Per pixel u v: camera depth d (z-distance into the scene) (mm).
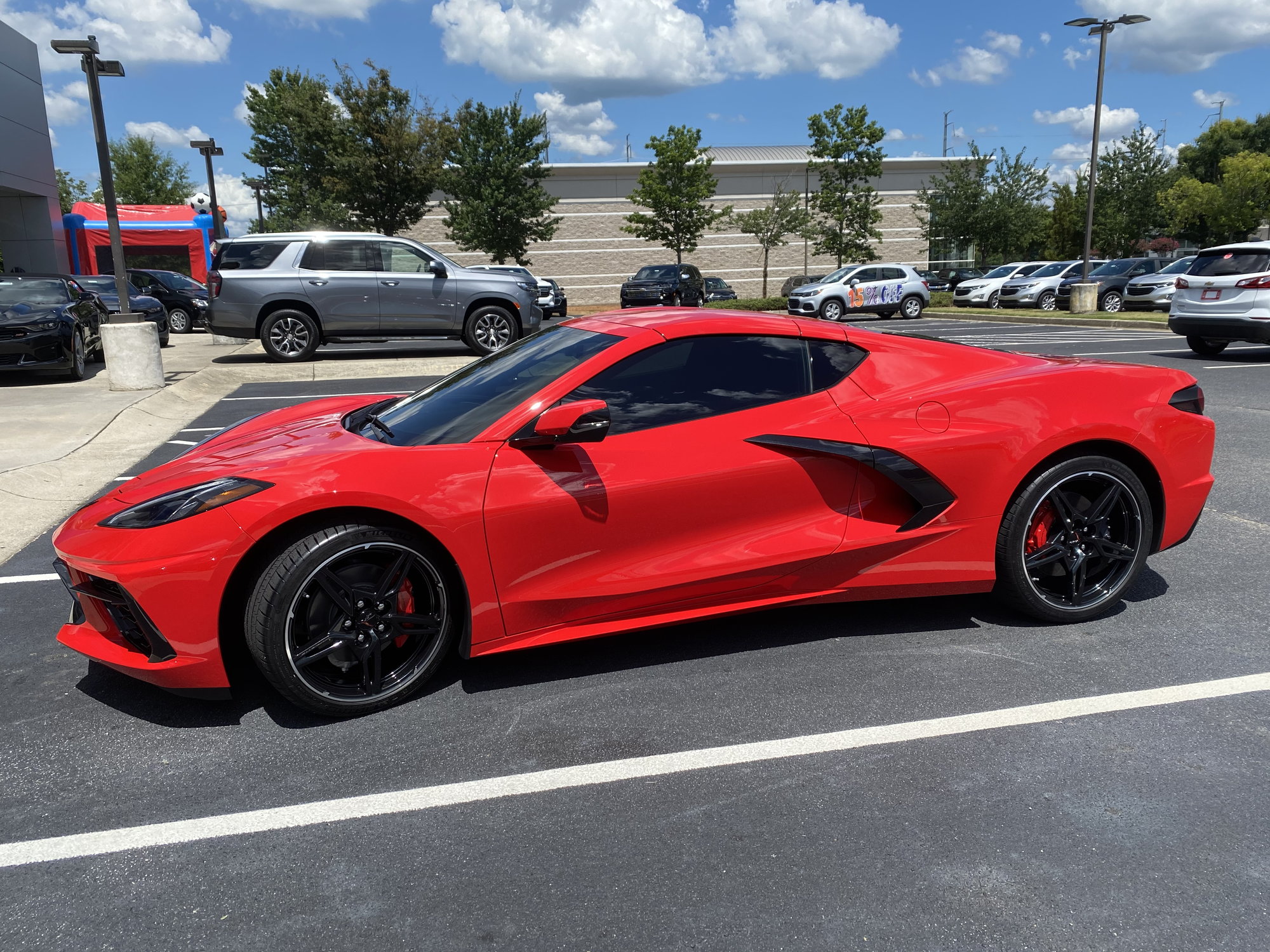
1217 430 6965
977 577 3229
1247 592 3672
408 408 3283
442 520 2670
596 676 3012
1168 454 3311
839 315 23406
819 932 1794
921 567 3178
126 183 44594
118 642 2764
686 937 1788
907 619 3465
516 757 2508
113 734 2678
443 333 12719
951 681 2922
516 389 3027
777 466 3012
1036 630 3328
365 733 2658
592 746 2562
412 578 2803
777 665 3068
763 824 2172
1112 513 3355
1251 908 1848
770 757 2484
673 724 2680
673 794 2314
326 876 2008
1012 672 2979
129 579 2492
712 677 2990
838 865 2010
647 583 2908
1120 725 2613
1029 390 3221
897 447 3068
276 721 2744
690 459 2936
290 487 2578
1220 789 2281
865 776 2379
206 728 2707
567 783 2375
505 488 2746
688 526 2957
